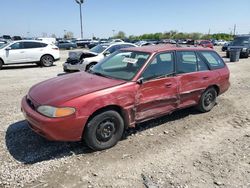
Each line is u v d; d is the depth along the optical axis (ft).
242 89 29.09
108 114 13.51
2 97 24.03
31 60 48.14
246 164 12.83
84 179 11.30
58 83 14.67
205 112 20.12
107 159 12.96
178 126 17.42
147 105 15.16
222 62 20.90
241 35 74.74
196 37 273.54
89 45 130.21
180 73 16.93
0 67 45.44
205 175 11.81
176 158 13.23
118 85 13.91
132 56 16.37
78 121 12.53
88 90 13.20
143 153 13.62
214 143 15.07
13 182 10.97
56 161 12.66
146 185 10.97
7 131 15.85
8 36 172.76
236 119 19.10
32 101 13.33
